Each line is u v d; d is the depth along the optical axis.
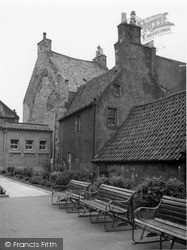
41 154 30.75
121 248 6.55
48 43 33.12
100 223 9.04
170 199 6.89
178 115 16.14
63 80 29.00
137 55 22.59
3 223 9.02
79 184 12.23
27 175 24.94
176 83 25.22
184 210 6.29
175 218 6.56
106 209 8.30
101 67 35.09
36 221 9.32
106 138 20.55
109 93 21.05
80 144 22.56
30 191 16.97
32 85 35.91
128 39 22.38
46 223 9.03
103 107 20.72
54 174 19.02
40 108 33.28
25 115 37.44
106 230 8.08
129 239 7.27
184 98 17.12
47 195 15.37
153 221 6.96
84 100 23.70
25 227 8.50
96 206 9.11
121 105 21.34
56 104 29.78
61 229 8.27
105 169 18.59
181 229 6.13
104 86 21.41
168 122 16.34
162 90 23.36
